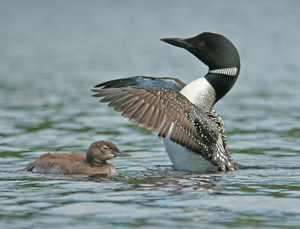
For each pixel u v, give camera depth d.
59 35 58.25
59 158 9.59
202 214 6.04
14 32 61.19
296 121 15.41
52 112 16.98
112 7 100.31
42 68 31.38
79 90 22.34
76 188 7.50
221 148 9.23
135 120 7.18
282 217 5.93
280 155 11.27
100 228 5.50
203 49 9.86
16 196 6.94
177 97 8.08
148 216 5.94
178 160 9.36
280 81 25.33
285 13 81.75
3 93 21.23
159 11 90.69
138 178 8.49
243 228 5.53
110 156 9.48
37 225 5.61
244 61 34.75
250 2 102.88
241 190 7.38
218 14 82.19
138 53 41.25
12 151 11.38
